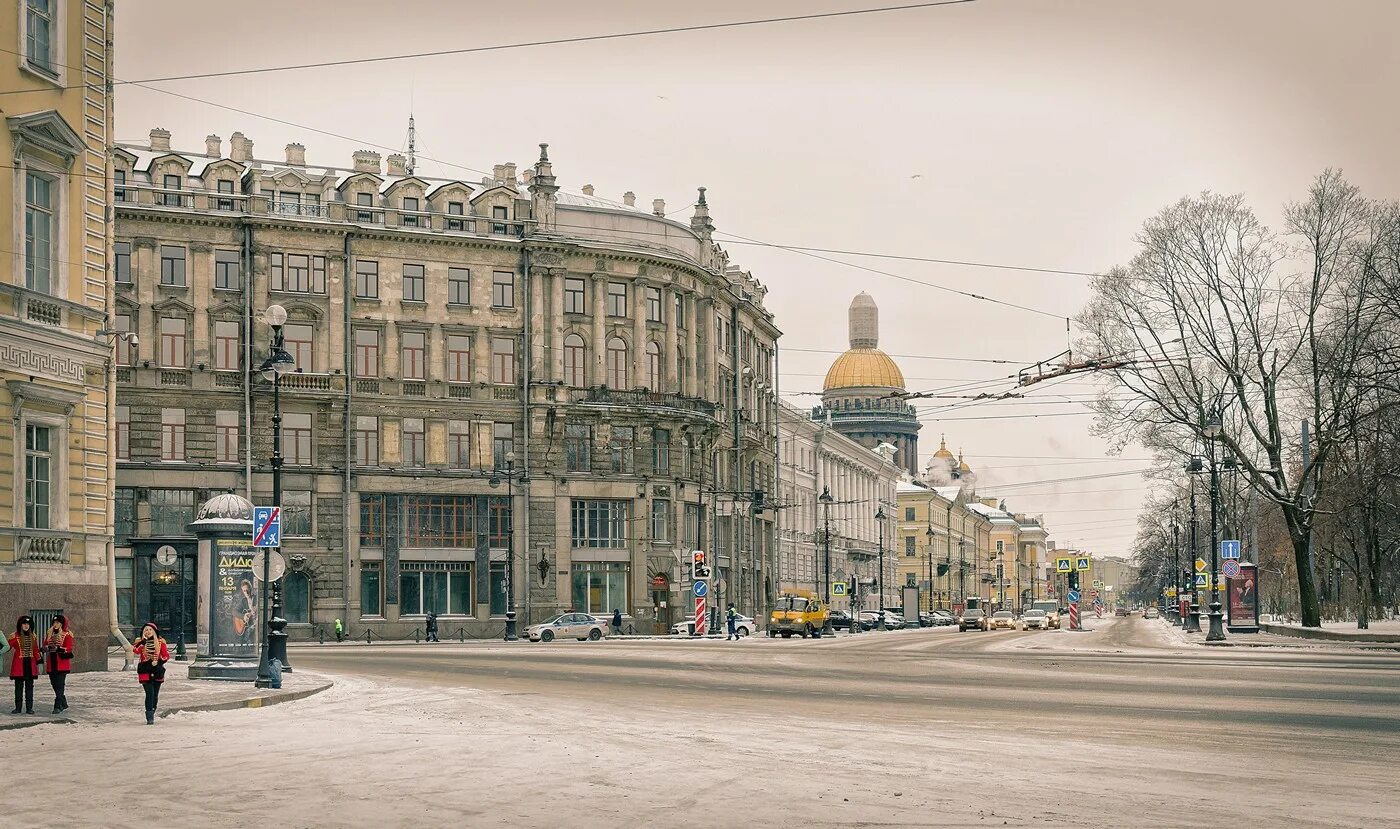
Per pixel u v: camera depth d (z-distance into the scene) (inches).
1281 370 2571.4
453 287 3203.7
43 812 561.6
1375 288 2454.5
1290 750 762.8
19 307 1332.4
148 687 950.4
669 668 1633.9
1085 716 962.7
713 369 3676.2
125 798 597.6
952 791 612.7
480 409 3196.4
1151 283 2536.9
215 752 768.9
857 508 5816.9
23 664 981.8
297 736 856.3
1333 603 3553.2
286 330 3053.6
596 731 875.4
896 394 2506.2
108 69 1524.4
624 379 3390.7
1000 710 1015.6
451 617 3144.7
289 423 3048.7
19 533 1323.8
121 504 2883.9
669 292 3469.5
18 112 1341.0
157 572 2827.3
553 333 3272.6
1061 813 554.3
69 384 1416.1
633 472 3356.3
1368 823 530.6
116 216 2910.9
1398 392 2485.2
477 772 677.3
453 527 3169.3
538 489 3238.2
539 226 3282.5
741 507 3934.5
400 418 3137.3
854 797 595.2
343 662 1828.2
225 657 1430.9
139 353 2918.3
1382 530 3415.4
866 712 1007.0
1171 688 1229.7
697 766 697.6
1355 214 2458.2
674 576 3393.2
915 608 5118.1
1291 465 3331.7
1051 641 2642.7
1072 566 3521.2
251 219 3004.4
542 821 536.4
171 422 2945.4
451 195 3243.1
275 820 539.8
